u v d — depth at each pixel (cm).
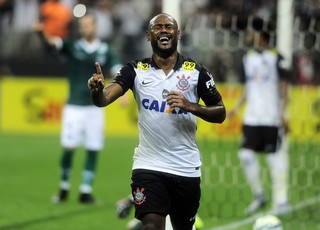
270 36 3431
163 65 2042
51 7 6069
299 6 3816
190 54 5166
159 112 2041
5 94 6406
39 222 3216
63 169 3684
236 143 5591
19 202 3669
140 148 2089
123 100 3728
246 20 3922
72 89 3650
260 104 3434
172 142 2053
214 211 3509
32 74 6397
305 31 3756
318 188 4022
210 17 5269
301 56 4841
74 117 3634
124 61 6519
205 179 4372
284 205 3375
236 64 5888
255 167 3481
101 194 3941
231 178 4394
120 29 6662
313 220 3291
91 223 3216
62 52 3631
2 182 4250
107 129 6297
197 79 2042
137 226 2709
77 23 6184
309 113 4784
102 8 6606
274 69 3400
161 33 2006
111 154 5353
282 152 3406
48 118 6350
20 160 5056
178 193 2080
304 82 4869
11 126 6412
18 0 6631
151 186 2041
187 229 2169
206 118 2011
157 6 6519
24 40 6562
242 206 3638
